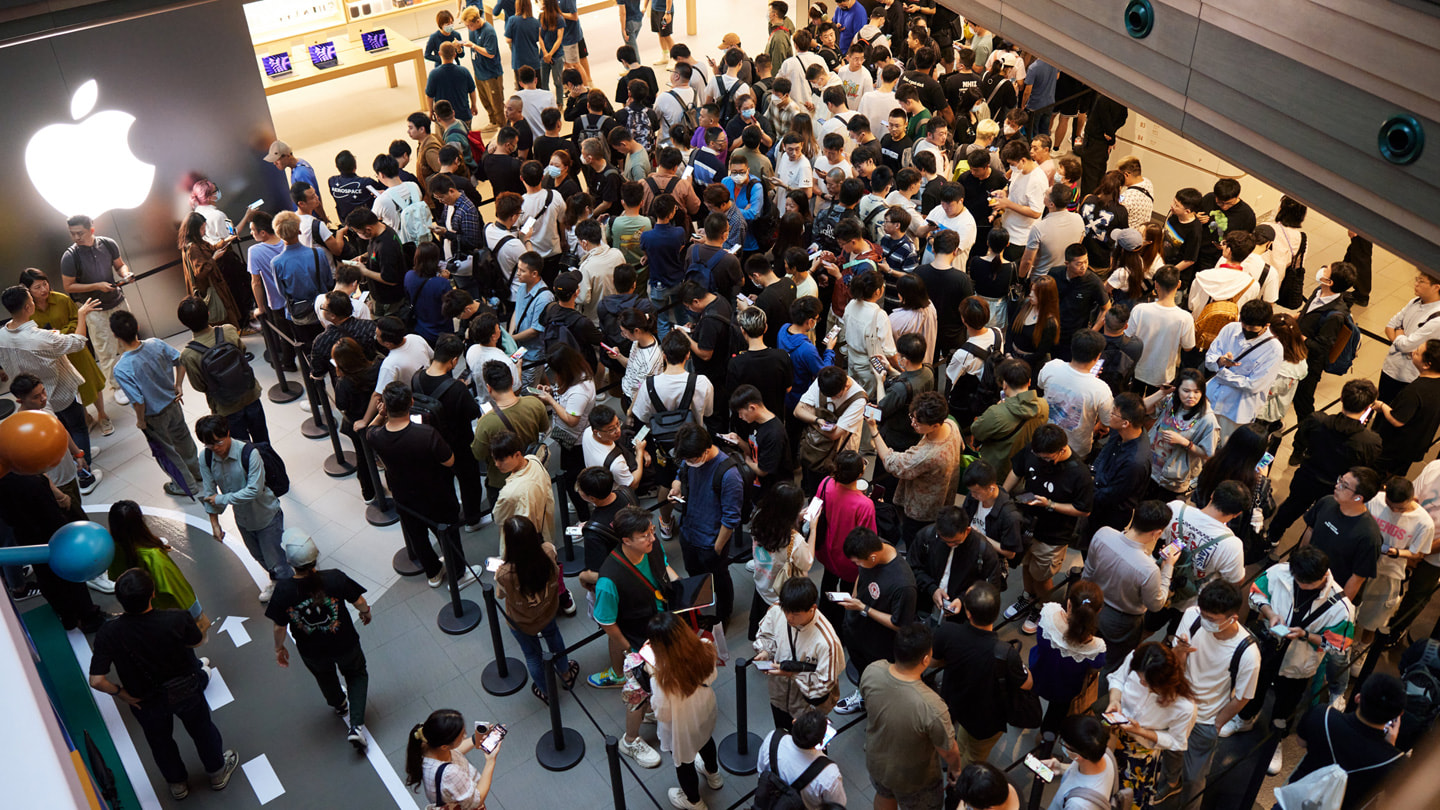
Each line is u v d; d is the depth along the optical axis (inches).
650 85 456.8
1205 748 196.7
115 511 222.2
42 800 54.2
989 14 230.7
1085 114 489.4
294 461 323.3
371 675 252.1
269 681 251.9
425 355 273.6
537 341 297.6
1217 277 301.3
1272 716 224.1
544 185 354.0
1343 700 225.6
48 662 244.2
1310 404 314.7
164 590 227.0
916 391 246.1
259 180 394.6
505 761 229.5
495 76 521.3
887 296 304.0
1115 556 206.7
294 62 529.0
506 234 316.2
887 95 399.9
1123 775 189.2
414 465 244.2
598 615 213.9
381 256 312.2
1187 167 467.2
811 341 268.1
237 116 379.6
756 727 232.4
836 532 225.0
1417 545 222.5
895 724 176.7
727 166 372.5
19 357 289.6
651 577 212.7
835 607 233.3
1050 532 228.7
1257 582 213.6
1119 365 279.1
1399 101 141.9
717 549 232.7
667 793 219.3
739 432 282.2
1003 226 354.6
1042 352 293.9
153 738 214.8
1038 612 247.8
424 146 396.8
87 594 258.7
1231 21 168.9
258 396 297.0
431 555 269.9
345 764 231.5
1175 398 267.6
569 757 227.9
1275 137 165.3
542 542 229.9
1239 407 272.1
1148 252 321.4
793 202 360.5
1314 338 304.7
